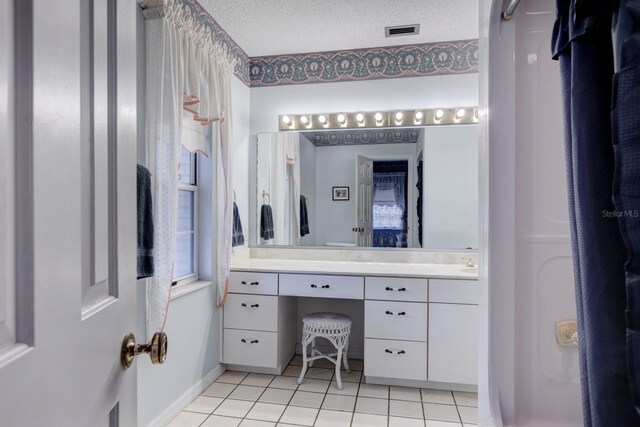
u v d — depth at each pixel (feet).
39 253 1.49
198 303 7.31
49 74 1.54
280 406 6.89
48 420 1.56
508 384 3.68
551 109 3.60
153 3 5.47
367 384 7.80
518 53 3.62
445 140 8.96
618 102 1.68
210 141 7.79
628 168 1.64
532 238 3.66
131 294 2.45
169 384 6.35
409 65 9.07
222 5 7.23
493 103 3.66
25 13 1.42
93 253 1.96
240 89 9.22
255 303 8.07
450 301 7.27
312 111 9.55
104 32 2.08
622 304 2.05
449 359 7.29
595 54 2.11
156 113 5.54
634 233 1.62
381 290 7.54
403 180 9.19
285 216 9.72
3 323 1.33
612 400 2.06
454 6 7.31
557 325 3.65
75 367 1.77
